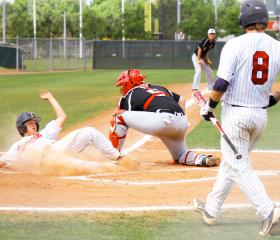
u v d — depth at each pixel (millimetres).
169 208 12062
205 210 10930
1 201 12672
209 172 16078
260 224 10812
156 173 15914
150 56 83312
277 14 86250
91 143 16328
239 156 10555
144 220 11258
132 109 16828
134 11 122250
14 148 16141
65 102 35688
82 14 133250
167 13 127188
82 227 10805
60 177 15367
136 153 19781
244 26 10750
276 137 22703
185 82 49656
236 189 13945
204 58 36812
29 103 35531
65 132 24078
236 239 10148
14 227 10812
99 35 129750
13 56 83500
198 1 126250
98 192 13562
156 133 16844
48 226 10867
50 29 170750
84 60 84875
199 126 25750
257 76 10477
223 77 10391
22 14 161875
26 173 15805
